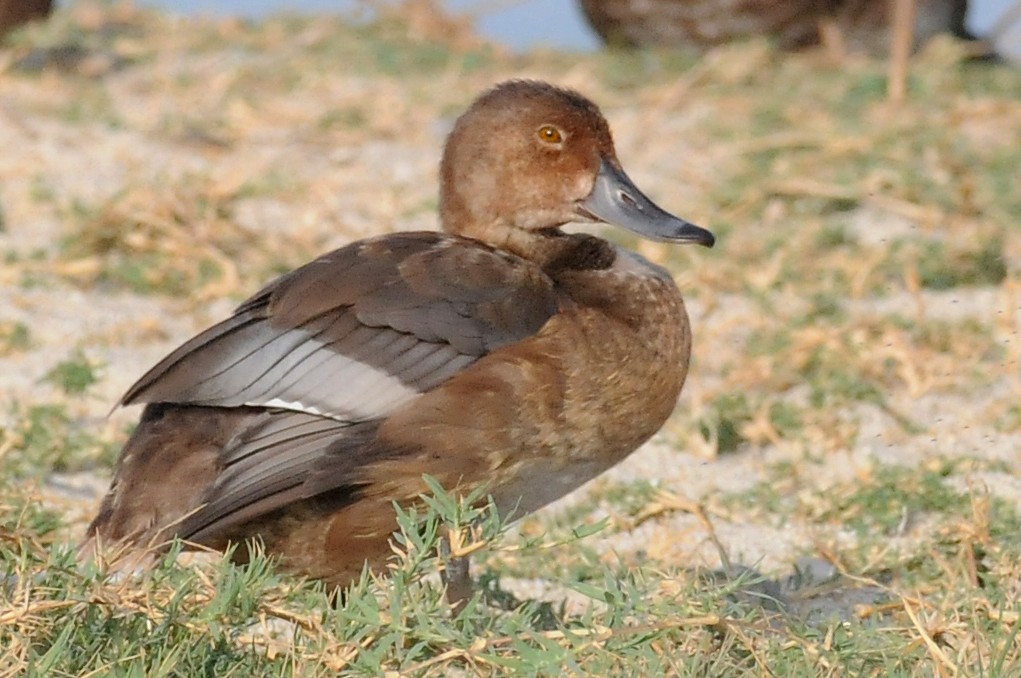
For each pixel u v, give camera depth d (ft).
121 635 21.07
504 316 26.99
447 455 26.27
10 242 47.75
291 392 26.21
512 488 26.99
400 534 26.03
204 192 49.88
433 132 60.34
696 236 30.66
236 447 25.94
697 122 60.85
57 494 32.81
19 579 22.18
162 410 26.71
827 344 41.75
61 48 67.82
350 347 26.55
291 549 26.35
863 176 53.67
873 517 32.32
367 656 20.63
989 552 28.68
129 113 60.75
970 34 73.36
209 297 45.09
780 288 46.93
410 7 74.43
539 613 25.02
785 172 54.54
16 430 34.88
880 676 22.40
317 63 68.69
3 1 66.90
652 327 28.22
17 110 59.47
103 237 47.16
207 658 21.34
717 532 32.30
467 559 25.84
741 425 37.76
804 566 29.78
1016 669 21.75
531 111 30.71
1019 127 59.98
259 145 58.44
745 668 21.99
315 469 25.81
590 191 30.86
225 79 64.34
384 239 28.32
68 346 41.01
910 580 28.63
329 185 53.67
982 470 34.76
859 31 69.41
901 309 45.32
